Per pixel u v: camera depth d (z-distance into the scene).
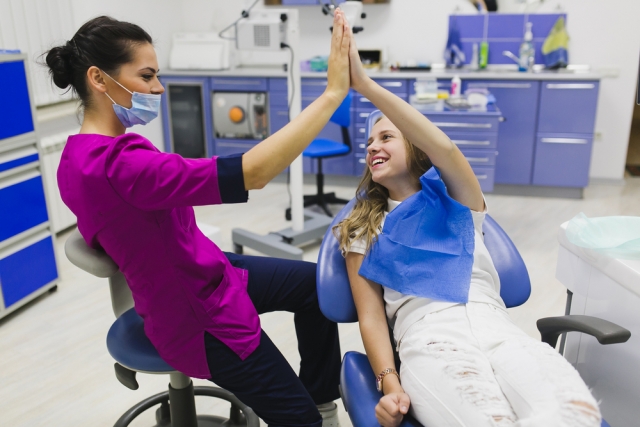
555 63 4.52
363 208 1.50
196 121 5.05
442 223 1.43
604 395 1.40
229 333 1.27
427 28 4.89
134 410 1.83
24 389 2.13
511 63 4.73
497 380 1.19
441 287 1.36
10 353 2.37
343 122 3.83
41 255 2.77
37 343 2.44
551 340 1.36
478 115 3.50
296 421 1.37
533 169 4.44
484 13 4.68
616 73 4.51
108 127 1.25
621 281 1.29
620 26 4.44
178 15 5.34
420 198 1.42
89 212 1.16
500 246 1.53
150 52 1.22
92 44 1.17
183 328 1.27
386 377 1.29
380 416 1.19
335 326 1.70
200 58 4.95
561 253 1.56
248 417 1.82
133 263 1.21
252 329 1.31
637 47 4.44
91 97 1.23
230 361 1.28
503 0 4.66
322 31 5.09
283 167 1.12
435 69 4.68
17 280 2.63
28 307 2.75
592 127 4.23
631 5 4.38
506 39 4.69
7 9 3.32
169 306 1.25
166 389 2.14
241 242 3.40
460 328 1.29
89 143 1.16
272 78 4.68
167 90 4.97
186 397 1.64
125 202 1.14
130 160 1.09
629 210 4.12
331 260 1.47
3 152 2.52
